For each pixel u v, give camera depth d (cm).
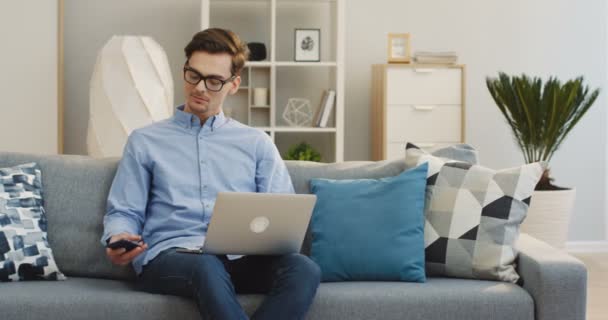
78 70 486
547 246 256
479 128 519
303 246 266
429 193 263
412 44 511
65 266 259
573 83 435
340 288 237
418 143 473
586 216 529
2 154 267
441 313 231
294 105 490
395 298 231
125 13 489
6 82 461
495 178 260
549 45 520
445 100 472
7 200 251
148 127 259
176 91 496
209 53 251
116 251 223
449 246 254
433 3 511
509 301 233
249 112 487
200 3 494
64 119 487
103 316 223
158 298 226
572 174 527
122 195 248
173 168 254
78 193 264
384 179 264
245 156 260
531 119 442
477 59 516
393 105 470
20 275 246
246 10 498
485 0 514
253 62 466
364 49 508
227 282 216
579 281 231
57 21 468
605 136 531
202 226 249
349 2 506
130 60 419
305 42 479
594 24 523
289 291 215
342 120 468
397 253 248
